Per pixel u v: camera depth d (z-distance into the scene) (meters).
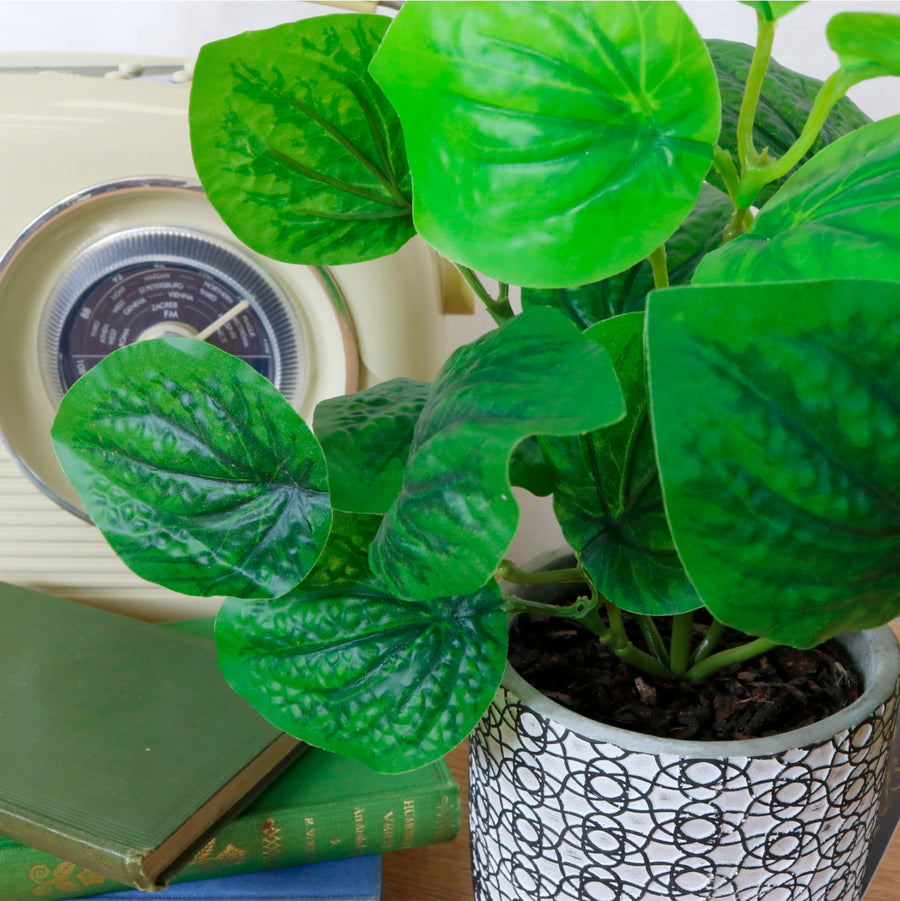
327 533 0.27
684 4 0.55
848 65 0.21
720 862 0.28
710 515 0.18
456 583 0.22
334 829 0.39
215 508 0.27
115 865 0.34
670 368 0.17
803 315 0.18
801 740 0.26
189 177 0.45
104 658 0.46
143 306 0.48
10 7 0.59
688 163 0.20
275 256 0.30
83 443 0.27
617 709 0.30
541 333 0.23
